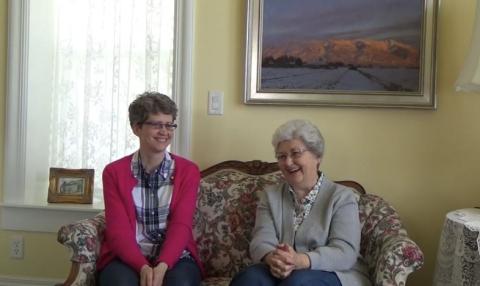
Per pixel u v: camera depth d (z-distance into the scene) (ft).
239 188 7.35
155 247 6.57
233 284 5.80
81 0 9.04
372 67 7.76
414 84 7.68
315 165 6.42
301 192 6.45
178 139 8.18
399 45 7.70
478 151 7.64
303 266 5.66
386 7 7.72
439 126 7.73
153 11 8.79
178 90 8.18
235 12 8.13
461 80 6.62
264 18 7.97
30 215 8.75
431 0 7.59
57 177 8.87
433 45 7.59
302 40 7.90
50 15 9.12
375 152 7.89
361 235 6.68
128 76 8.88
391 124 7.85
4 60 8.77
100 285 6.01
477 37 6.53
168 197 6.69
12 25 8.64
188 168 6.89
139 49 8.88
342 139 7.95
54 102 9.23
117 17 8.87
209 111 8.21
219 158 8.21
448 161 7.72
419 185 7.80
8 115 8.71
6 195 8.79
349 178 7.95
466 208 7.22
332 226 6.15
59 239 6.08
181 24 8.16
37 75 8.93
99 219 6.68
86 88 9.00
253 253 6.23
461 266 5.87
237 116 8.16
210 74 8.20
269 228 6.39
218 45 8.17
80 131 9.14
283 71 7.95
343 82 7.84
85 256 6.02
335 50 7.84
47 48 9.09
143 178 6.72
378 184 7.89
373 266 6.35
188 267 6.30
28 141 8.82
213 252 7.16
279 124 8.07
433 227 7.77
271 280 5.69
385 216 6.63
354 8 7.79
